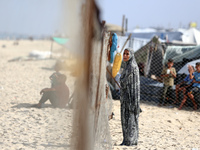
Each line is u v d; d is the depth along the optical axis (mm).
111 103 14727
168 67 23766
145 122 18094
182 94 23750
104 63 9672
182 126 17781
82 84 6871
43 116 17047
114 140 13789
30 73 41844
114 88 23969
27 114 17875
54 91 18859
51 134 12969
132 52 12508
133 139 12875
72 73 6895
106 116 10094
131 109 12586
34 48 107625
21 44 139250
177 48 27516
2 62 59188
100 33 6344
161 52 29531
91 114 7688
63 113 7895
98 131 9367
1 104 20938
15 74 40219
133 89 12430
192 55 26016
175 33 50000
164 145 13508
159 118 19422
